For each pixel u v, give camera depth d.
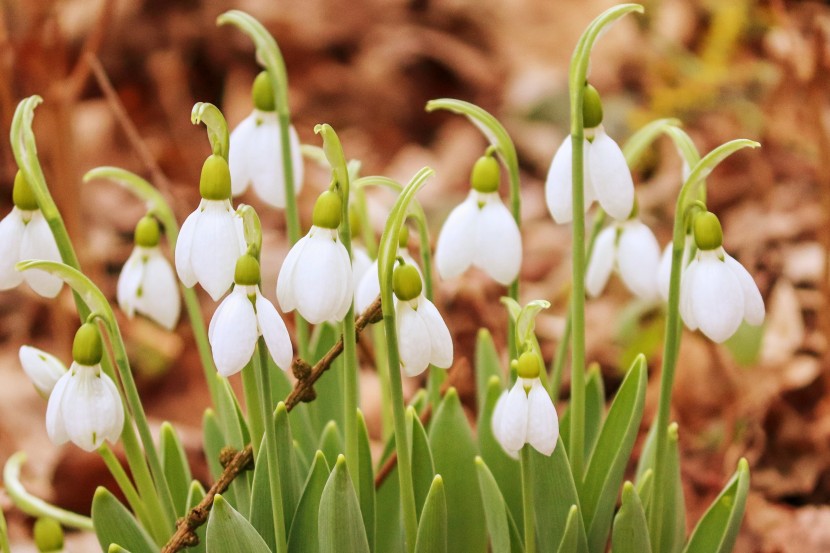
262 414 0.78
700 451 1.04
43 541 0.83
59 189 1.16
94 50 1.14
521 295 1.36
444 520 0.77
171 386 1.27
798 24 1.30
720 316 0.75
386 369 0.86
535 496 0.79
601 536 0.80
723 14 1.53
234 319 0.73
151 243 0.82
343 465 0.75
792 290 1.16
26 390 1.23
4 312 1.37
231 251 0.73
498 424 0.79
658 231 1.42
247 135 0.82
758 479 1.01
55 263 0.75
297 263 0.73
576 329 0.79
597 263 0.83
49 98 1.14
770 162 1.43
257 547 0.76
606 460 0.80
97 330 0.75
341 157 0.74
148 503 0.80
